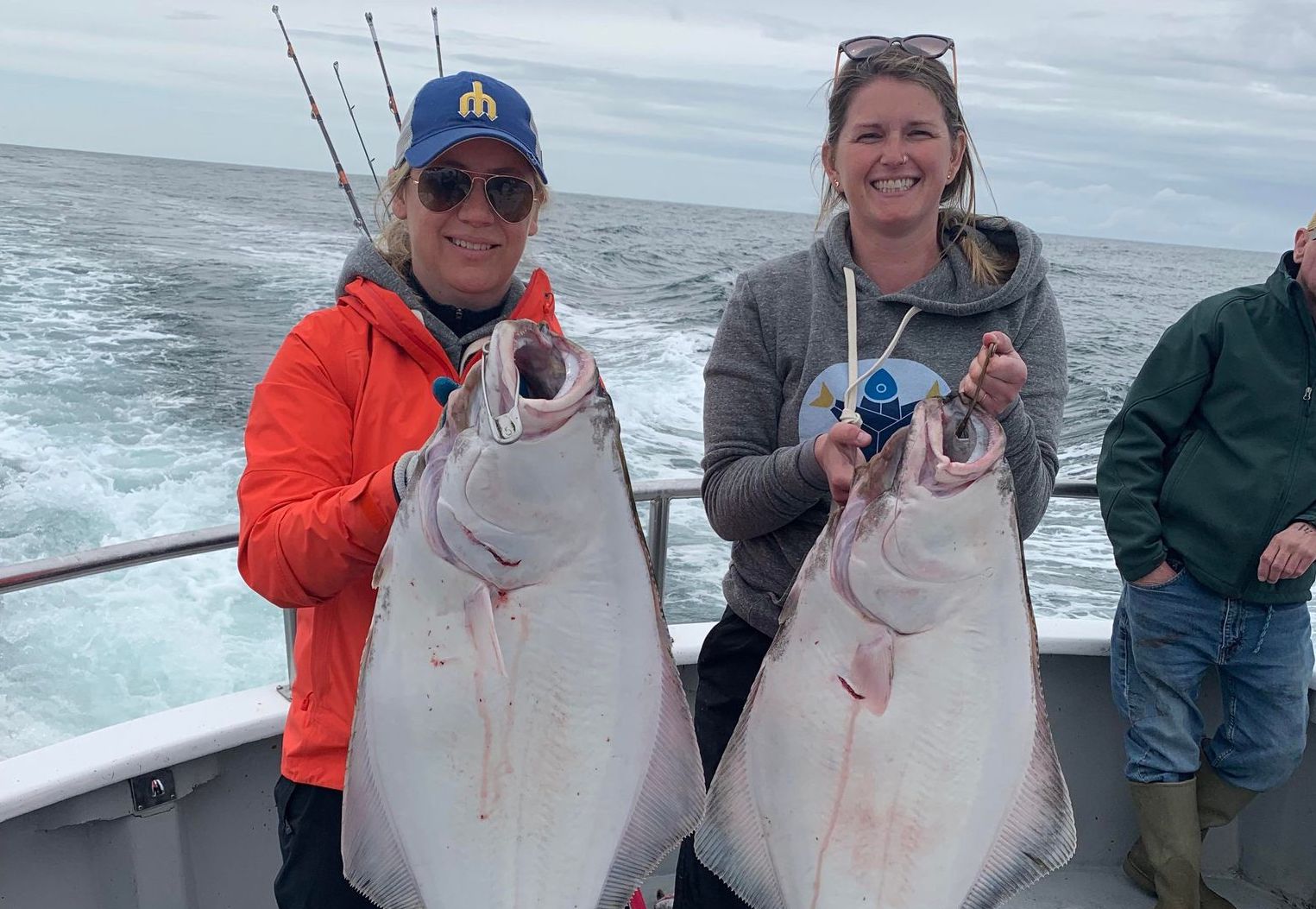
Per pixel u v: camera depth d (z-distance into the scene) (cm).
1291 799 268
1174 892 249
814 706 140
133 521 733
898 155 176
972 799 137
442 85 156
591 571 125
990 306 182
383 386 152
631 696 129
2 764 192
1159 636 246
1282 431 230
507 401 114
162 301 1457
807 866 142
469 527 119
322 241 2448
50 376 1019
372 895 128
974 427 137
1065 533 723
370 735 126
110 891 204
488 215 155
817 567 140
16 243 1844
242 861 220
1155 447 245
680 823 134
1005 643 136
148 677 563
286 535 133
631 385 1096
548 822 129
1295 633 240
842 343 186
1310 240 223
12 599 607
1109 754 276
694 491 241
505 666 125
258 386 150
